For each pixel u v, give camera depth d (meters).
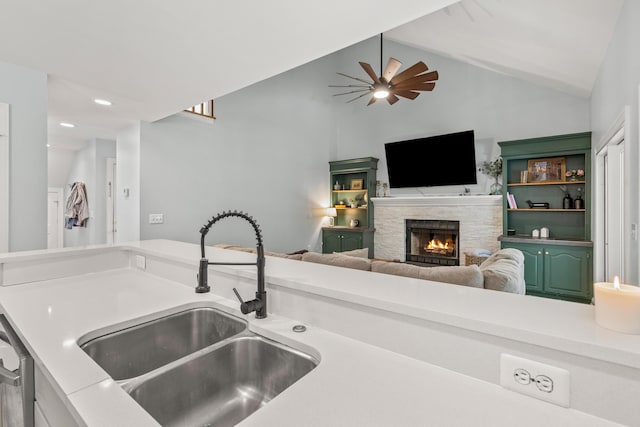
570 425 0.58
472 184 5.22
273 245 5.29
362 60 6.61
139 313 1.18
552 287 4.05
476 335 0.73
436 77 3.47
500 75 5.02
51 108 3.13
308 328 1.02
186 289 1.50
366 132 6.56
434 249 5.72
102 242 5.04
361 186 6.59
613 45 2.52
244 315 1.15
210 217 4.24
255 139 4.95
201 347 1.32
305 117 6.06
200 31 1.82
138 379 0.78
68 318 1.12
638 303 0.62
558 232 4.46
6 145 2.25
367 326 0.91
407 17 1.70
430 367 0.78
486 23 3.18
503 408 0.62
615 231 2.87
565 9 2.41
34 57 2.13
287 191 5.60
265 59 2.16
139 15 1.66
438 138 5.38
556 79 3.99
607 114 2.87
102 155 5.04
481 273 1.92
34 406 0.91
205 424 0.89
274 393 0.98
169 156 3.79
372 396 0.66
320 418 0.59
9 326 1.13
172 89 2.65
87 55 2.10
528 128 4.77
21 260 1.59
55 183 6.14
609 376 0.58
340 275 1.16
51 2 1.55
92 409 0.61
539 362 0.65
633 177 2.08
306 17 1.69
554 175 4.41
